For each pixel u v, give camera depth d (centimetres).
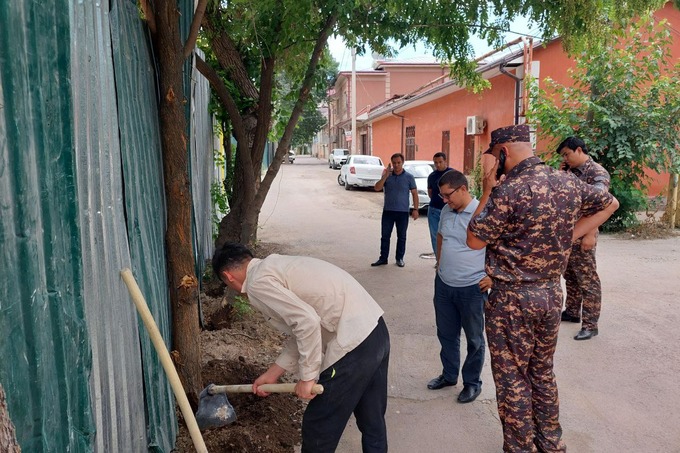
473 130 1686
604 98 1065
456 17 696
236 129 582
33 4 179
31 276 172
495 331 312
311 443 271
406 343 535
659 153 1036
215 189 836
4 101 160
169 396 329
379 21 693
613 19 623
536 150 1192
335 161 3909
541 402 324
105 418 238
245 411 376
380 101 4091
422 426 378
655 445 347
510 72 1474
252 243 662
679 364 464
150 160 330
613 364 466
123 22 287
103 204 243
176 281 348
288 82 897
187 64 461
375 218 1430
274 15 614
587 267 512
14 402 163
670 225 1091
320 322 261
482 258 388
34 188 177
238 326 544
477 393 413
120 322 260
